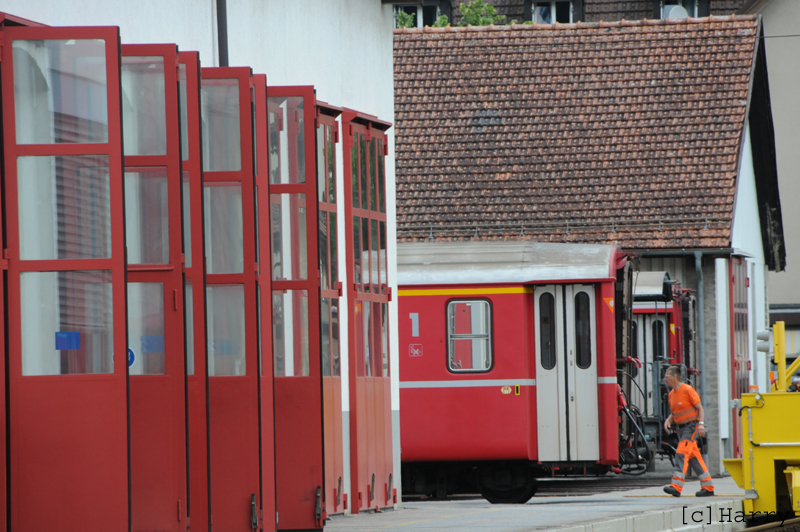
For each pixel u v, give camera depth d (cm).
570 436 6438
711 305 8894
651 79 10194
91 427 2688
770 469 4781
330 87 5094
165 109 3003
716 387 8794
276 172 3794
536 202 9431
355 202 5062
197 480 3123
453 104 10331
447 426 6506
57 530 2667
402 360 6575
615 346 6600
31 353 2705
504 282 6506
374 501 5056
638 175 9425
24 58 2720
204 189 3359
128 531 2667
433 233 9356
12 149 2706
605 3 13788
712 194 9131
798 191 13750
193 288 3166
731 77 10006
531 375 6500
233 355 3341
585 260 6512
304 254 3762
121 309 2705
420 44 10881
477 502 6562
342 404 4744
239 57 4319
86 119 2723
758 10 13712
